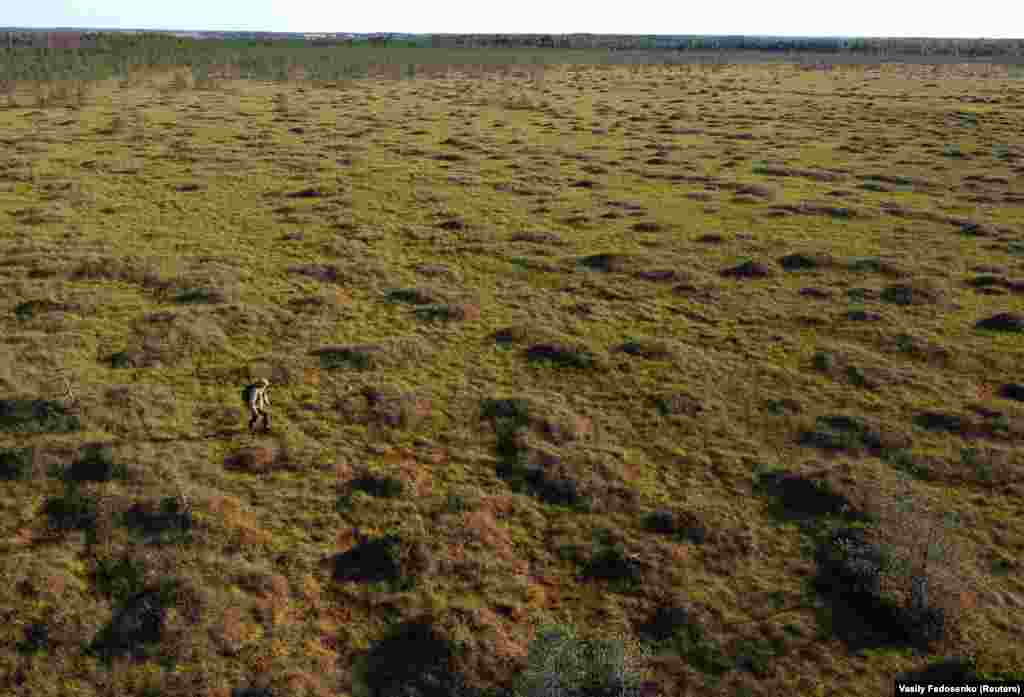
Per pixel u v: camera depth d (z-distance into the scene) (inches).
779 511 681.6
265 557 603.5
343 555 610.5
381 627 544.1
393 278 1244.5
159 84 4160.9
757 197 1813.5
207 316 1042.1
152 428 775.1
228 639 522.0
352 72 4985.2
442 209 1676.9
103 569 582.9
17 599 548.4
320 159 2164.1
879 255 1379.2
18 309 1066.1
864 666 519.2
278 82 4510.3
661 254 1386.6
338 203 1696.6
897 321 1089.4
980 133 2667.3
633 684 495.5
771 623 554.3
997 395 893.2
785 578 600.7
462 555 613.6
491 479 718.5
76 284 1169.4
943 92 4042.8
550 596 581.3
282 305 1114.7
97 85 4030.5
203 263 1278.3
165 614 532.7
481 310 1124.5
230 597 555.5
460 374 929.5
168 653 509.0
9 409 784.3
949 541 627.8
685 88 4407.0
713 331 1069.8
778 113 3238.2
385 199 1752.0
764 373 942.4
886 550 607.2
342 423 805.9
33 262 1241.4
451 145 2436.0
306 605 559.2
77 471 696.4
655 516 666.2
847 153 2374.5
